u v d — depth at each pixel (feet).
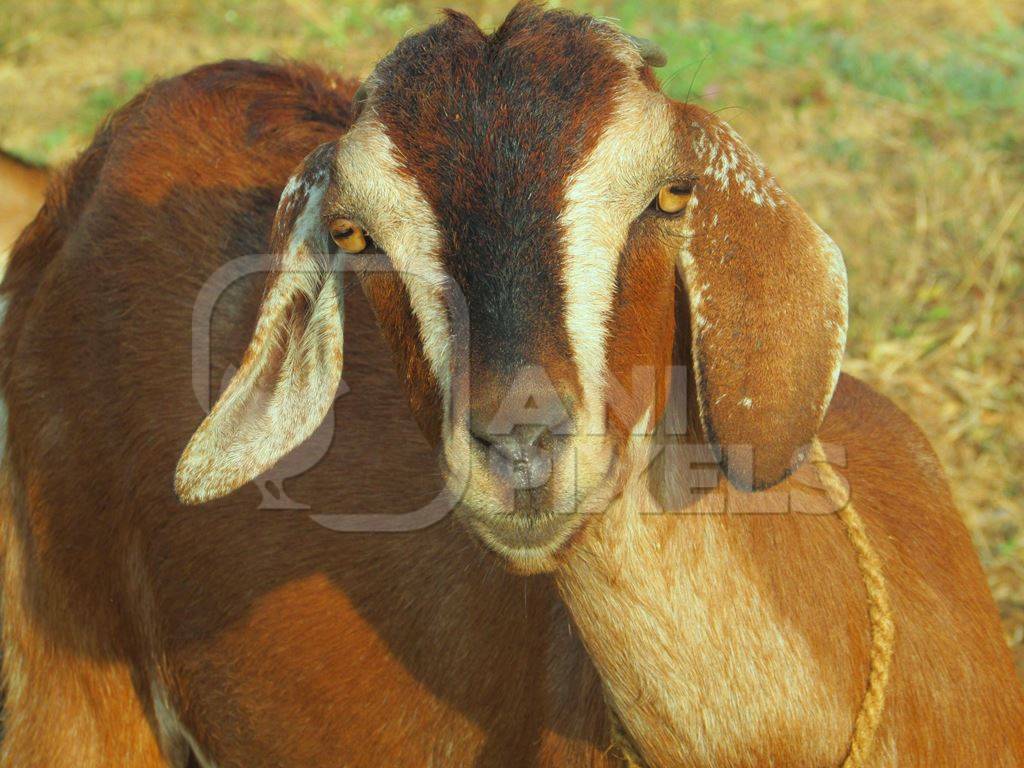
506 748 15.67
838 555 14.43
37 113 41.09
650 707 13.85
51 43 45.98
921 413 28.76
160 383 18.06
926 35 42.91
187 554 17.97
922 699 14.57
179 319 18.10
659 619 13.57
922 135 37.09
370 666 16.62
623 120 12.51
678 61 40.55
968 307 31.37
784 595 13.85
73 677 19.12
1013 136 36.73
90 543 18.70
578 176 12.33
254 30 46.34
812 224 13.32
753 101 38.91
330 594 16.94
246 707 17.87
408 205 12.57
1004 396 28.99
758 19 44.34
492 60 12.77
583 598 13.75
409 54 13.21
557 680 15.11
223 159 18.92
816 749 13.88
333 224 13.20
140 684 19.35
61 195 20.29
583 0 45.52
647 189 12.62
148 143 19.26
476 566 15.85
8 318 20.27
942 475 17.78
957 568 16.28
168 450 17.95
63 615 19.02
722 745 13.78
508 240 12.17
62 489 18.79
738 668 13.65
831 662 13.94
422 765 16.40
